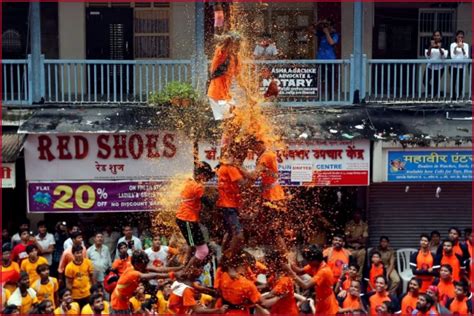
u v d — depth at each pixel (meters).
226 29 18.08
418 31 21.42
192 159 18.16
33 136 17.92
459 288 16.17
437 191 19.20
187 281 12.56
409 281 17.00
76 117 18.28
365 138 18.11
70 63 18.67
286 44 20.52
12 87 18.86
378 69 21.41
